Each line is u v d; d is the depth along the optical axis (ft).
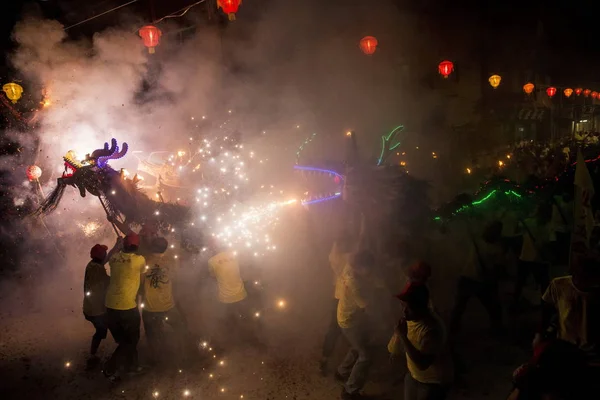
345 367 18.26
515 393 10.41
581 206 17.89
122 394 18.49
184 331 21.12
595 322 12.09
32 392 18.80
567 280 12.72
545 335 12.50
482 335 22.22
